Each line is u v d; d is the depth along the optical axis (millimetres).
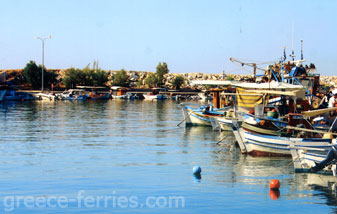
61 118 57281
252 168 23984
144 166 24375
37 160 26000
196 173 22516
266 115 32844
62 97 118438
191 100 133750
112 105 95000
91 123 50406
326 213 16469
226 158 27000
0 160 25938
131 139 36000
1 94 108750
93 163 25125
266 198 18219
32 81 145000
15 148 30656
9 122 50844
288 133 27609
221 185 20219
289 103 33406
